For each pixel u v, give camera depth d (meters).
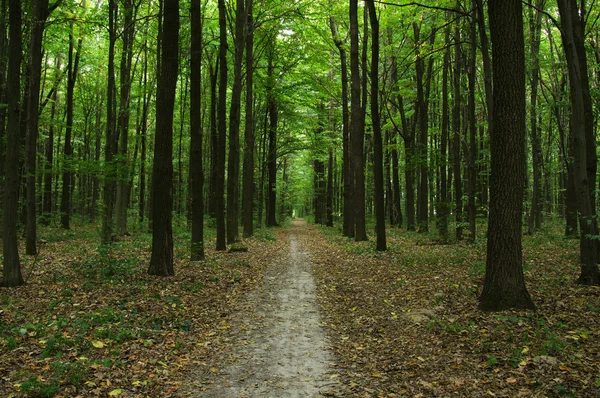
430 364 5.21
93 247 15.43
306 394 4.64
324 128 30.86
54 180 31.34
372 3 14.54
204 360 5.66
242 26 17.59
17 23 8.62
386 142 30.36
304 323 7.39
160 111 10.33
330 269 12.91
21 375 4.57
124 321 6.68
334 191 43.81
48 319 6.59
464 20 16.16
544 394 4.17
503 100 6.91
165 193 10.46
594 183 9.73
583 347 5.18
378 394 4.54
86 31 17.58
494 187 7.08
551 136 26.84
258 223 31.53
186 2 19.64
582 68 9.82
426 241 18.44
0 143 15.25
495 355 5.20
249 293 9.66
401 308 7.78
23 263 11.34
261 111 29.97
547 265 10.80
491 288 7.04
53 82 22.89
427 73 21.94
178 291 9.02
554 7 17.62
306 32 21.72
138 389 4.64
